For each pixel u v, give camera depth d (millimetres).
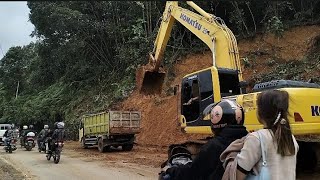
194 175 3230
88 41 40031
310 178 8812
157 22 35250
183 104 12125
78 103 38812
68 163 15680
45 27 40250
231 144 3074
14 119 47844
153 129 24938
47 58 45594
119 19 39188
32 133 23719
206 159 3180
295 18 28953
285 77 22188
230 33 12648
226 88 11109
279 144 2902
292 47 25828
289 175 2912
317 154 9281
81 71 41562
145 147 22297
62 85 44812
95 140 22031
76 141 33938
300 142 9398
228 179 2955
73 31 39500
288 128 2949
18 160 17266
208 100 11078
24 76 59062
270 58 25891
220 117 3291
